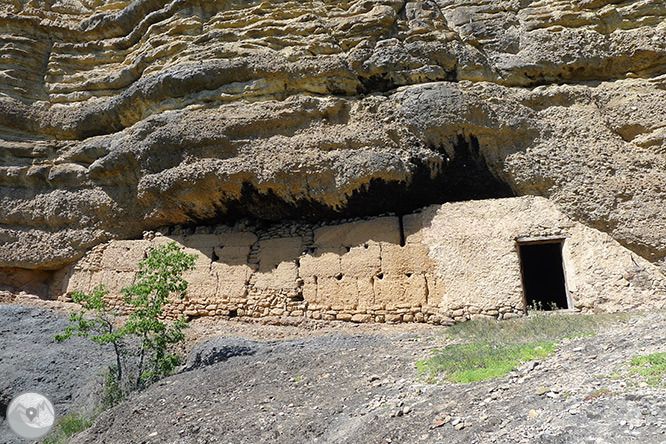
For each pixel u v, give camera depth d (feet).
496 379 17.80
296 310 33.27
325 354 24.98
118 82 41.70
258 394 20.98
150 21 41.27
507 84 34.35
